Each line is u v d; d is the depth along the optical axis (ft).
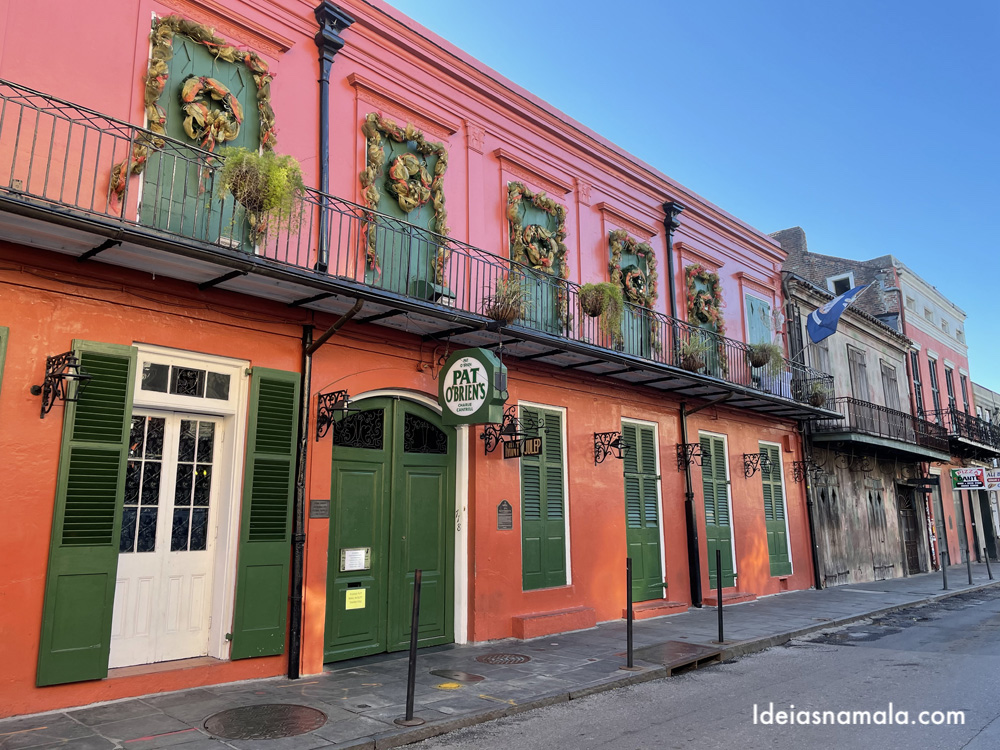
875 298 79.41
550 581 33.01
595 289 34.63
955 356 93.91
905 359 77.00
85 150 21.26
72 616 18.75
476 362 26.53
